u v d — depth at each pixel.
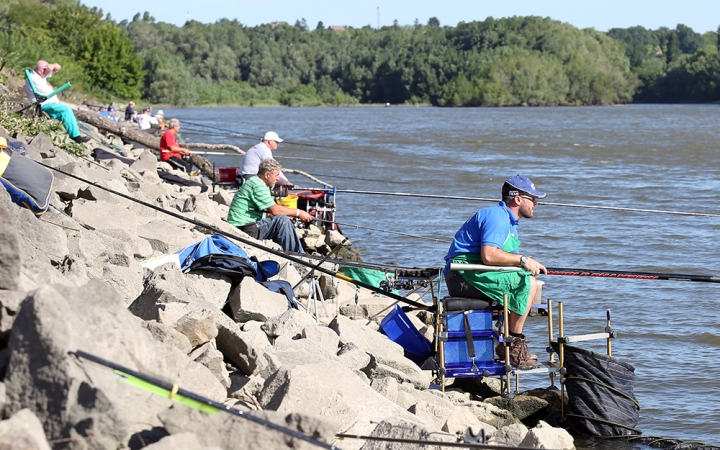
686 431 11.84
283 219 18.03
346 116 153.50
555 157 61.06
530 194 12.70
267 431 6.73
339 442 8.46
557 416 12.11
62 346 6.28
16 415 5.70
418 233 28.22
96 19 91.31
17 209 10.12
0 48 48.25
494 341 12.57
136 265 12.39
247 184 18.14
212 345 9.52
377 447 8.20
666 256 24.70
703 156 62.25
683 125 113.62
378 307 15.09
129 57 91.75
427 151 65.50
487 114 165.75
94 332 6.82
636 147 71.56
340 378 9.28
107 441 6.11
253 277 12.65
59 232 10.38
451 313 12.30
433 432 8.12
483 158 59.56
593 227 29.38
